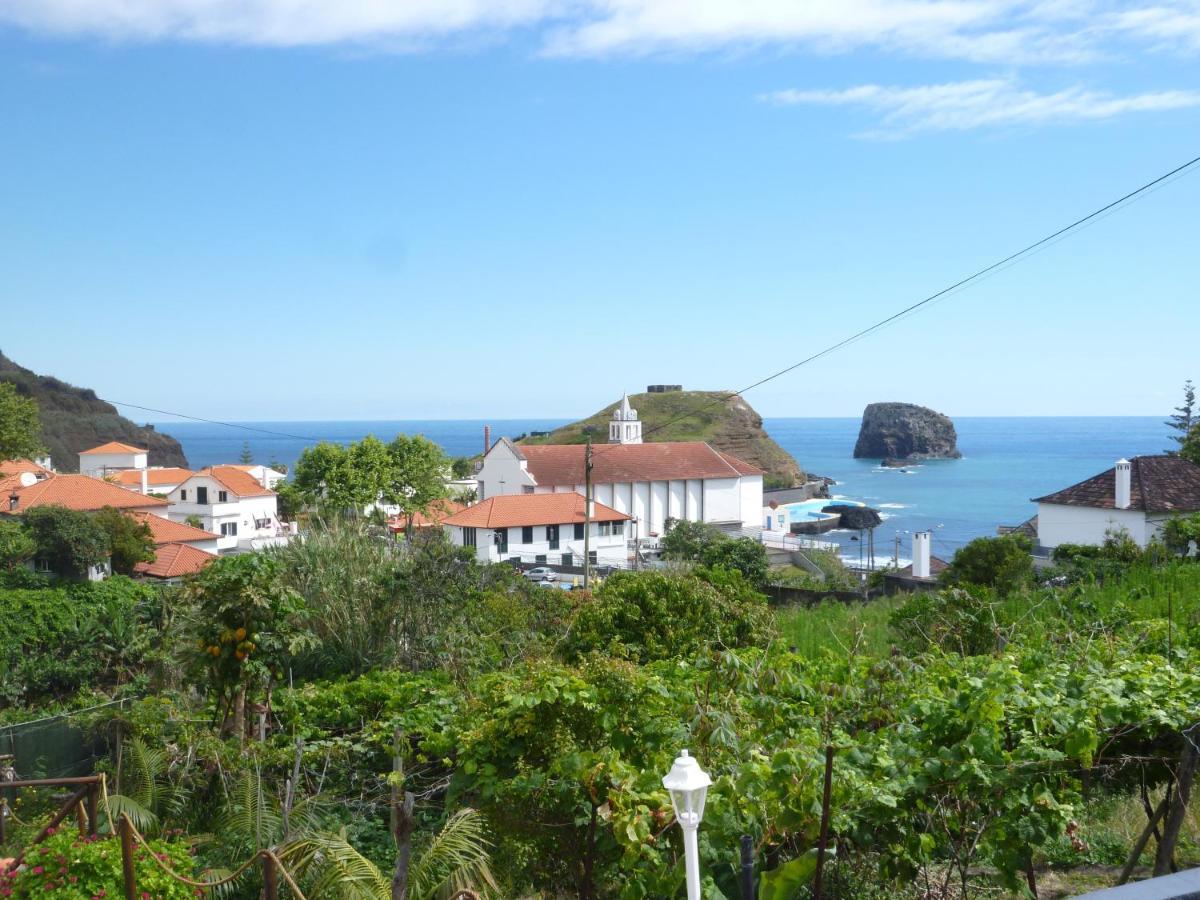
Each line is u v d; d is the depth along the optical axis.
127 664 29.17
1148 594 18.59
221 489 81.00
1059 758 5.87
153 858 6.32
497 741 6.59
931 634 13.30
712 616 14.92
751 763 5.77
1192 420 89.81
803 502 151.38
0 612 28.69
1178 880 3.32
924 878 6.56
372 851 8.62
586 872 6.20
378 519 21.61
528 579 20.17
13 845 9.17
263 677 12.09
